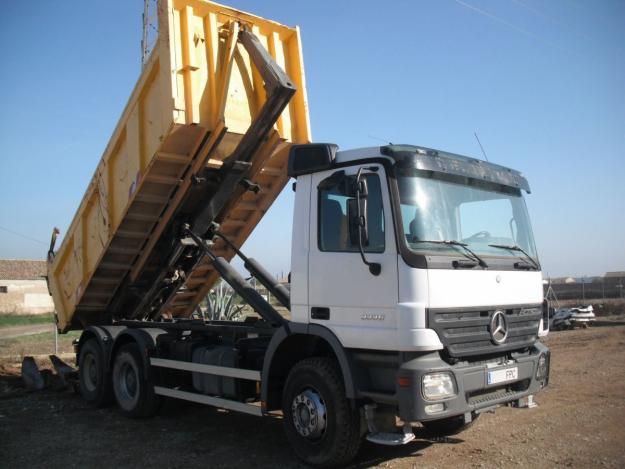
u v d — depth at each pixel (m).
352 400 5.55
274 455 6.37
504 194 6.64
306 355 6.39
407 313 5.18
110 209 8.45
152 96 7.48
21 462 6.20
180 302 10.46
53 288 10.53
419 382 5.10
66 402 9.53
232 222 9.21
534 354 6.30
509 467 5.82
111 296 9.73
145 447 6.75
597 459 6.04
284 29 8.09
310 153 6.16
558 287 49.44
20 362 13.50
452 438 6.99
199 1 7.22
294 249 6.28
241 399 6.80
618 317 31.39
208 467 5.97
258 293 7.30
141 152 7.68
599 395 9.48
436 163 5.79
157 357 8.15
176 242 8.49
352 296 5.66
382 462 6.04
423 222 5.56
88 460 6.25
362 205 5.36
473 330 5.59
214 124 7.20
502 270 5.99
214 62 7.30
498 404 5.72
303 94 8.06
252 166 8.11
